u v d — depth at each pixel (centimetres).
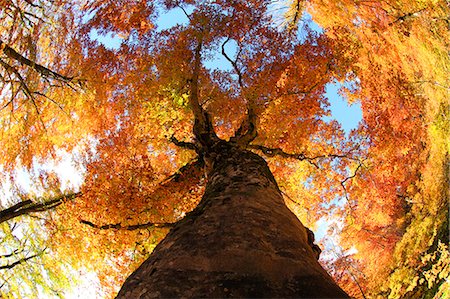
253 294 296
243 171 587
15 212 1180
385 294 1333
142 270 377
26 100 1290
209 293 301
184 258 350
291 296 303
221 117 1216
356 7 1498
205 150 855
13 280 1258
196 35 1153
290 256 356
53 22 1269
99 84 1283
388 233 1594
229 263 333
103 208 1047
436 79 1225
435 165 1312
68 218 1106
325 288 325
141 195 1048
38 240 1219
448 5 1135
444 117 1239
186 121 1132
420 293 1105
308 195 1335
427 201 1332
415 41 1289
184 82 1117
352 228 1639
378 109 1478
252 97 1097
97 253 1076
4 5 1077
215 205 457
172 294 310
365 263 1678
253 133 1009
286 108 1148
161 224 1002
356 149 1242
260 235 377
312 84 1169
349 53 1255
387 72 1473
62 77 1283
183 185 1060
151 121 1148
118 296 352
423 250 1217
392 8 1346
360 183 1284
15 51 1127
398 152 1367
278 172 1290
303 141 1233
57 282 1223
